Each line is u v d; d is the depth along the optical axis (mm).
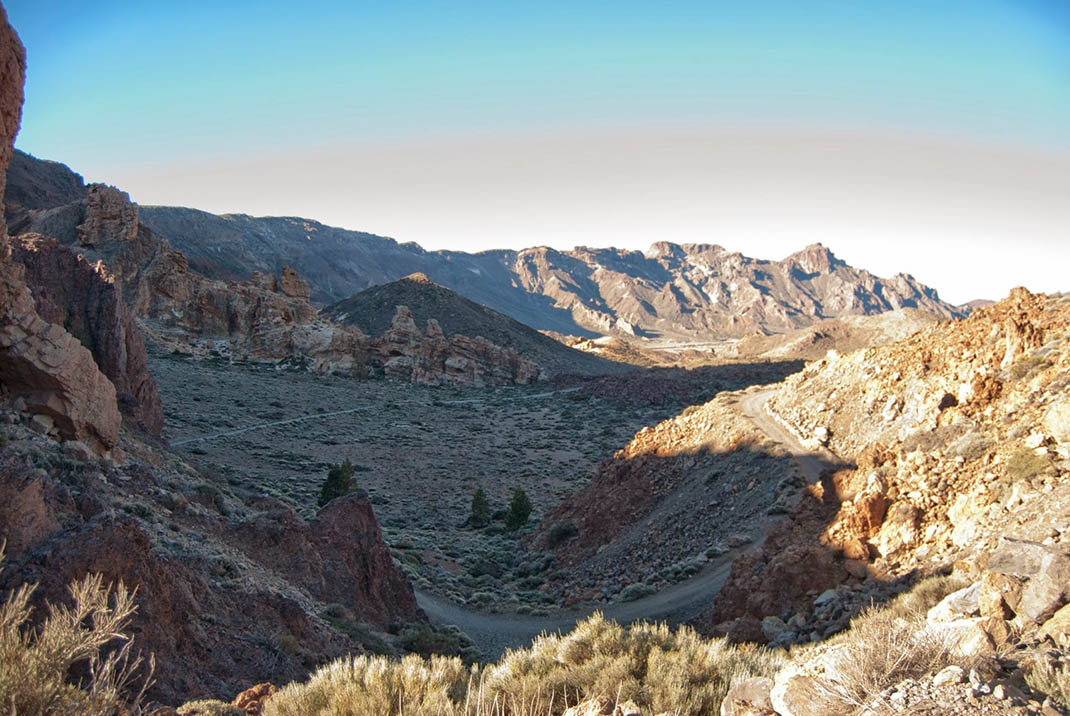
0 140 27062
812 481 41781
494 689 11766
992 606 9047
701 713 10516
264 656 20266
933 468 26422
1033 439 23156
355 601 30484
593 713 9875
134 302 130625
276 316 142000
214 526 29172
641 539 46625
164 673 16953
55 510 19359
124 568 17844
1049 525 18953
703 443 54000
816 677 7938
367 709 10867
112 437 30141
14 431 25969
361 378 143500
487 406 136625
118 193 140500
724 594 27984
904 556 23656
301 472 79250
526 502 64875
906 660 7629
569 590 44156
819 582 24391
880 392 46125
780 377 159750
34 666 6957
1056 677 6918
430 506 73938
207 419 95375
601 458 102375
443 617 37812
